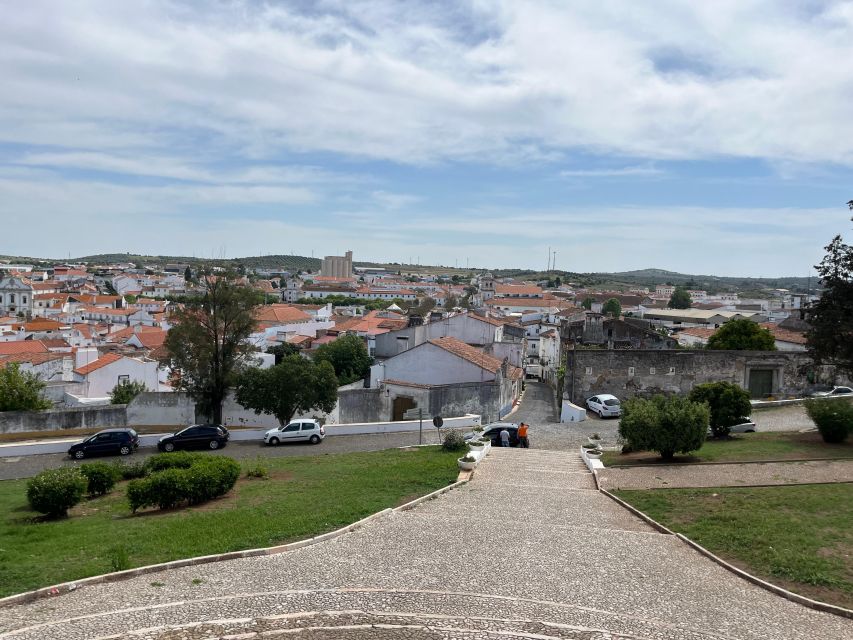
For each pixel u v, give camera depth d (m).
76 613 10.74
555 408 52.22
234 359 41.72
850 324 26.39
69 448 34.03
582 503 18.55
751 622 10.42
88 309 122.12
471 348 53.00
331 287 196.00
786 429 32.12
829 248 27.47
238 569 12.84
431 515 17.03
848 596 11.34
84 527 18.30
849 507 16.33
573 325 59.53
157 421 41.66
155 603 11.11
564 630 10.07
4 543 16.55
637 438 24.25
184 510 19.86
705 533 14.91
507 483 21.59
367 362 70.12
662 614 10.70
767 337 52.78
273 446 35.69
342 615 10.56
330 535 14.95
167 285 187.38
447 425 40.09
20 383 40.31
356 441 36.44
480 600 11.19
